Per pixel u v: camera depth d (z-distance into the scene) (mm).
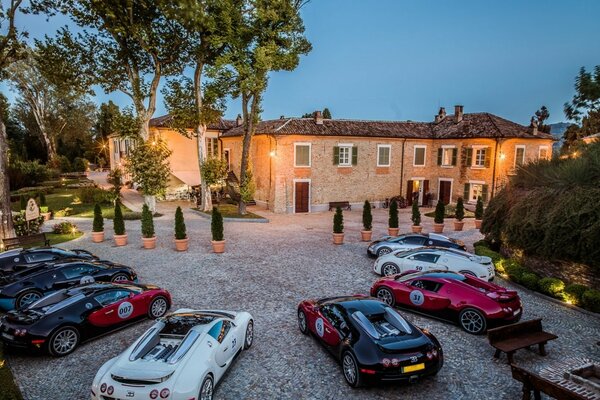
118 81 26469
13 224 18312
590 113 29406
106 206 30141
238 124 39188
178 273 14203
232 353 7570
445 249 13422
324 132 30578
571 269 12359
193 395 5758
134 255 16672
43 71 24594
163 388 5555
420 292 10102
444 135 33812
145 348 6379
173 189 34094
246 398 6750
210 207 28953
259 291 12359
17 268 12414
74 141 67250
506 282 13320
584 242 11609
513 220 14430
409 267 13172
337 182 31766
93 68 25469
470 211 31219
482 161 31516
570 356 8258
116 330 9383
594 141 17219
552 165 15539
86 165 59938
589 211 11664
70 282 11086
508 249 15805
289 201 30188
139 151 26188
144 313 9922
